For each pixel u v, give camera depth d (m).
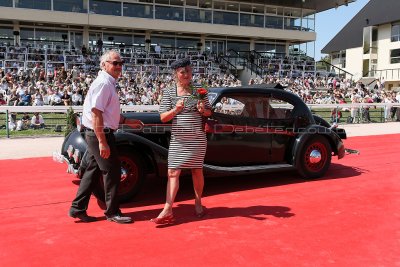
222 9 33.03
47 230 4.15
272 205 5.01
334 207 4.91
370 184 6.05
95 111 4.01
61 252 3.60
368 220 4.44
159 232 4.09
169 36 32.25
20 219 4.51
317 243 3.80
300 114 6.21
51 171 6.98
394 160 8.11
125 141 4.86
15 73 20.59
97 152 4.21
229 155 5.74
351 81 31.89
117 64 4.12
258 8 34.22
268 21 34.69
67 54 25.20
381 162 7.89
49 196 5.46
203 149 4.34
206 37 33.62
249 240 3.87
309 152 6.26
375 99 22.05
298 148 6.10
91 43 29.89
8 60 21.88
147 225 4.30
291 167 6.11
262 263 3.38
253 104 5.88
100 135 4.05
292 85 27.12
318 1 32.84
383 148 9.77
